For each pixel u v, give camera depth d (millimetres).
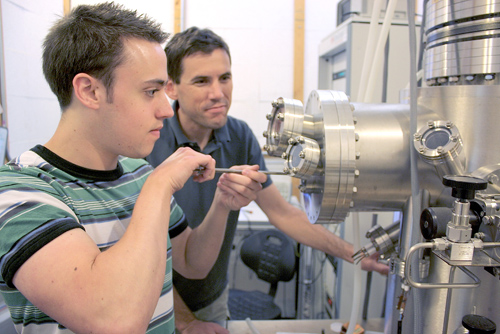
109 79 564
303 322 1119
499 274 551
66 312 470
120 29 564
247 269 2805
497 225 538
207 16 2617
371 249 802
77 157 646
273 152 797
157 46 605
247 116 2752
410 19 637
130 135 602
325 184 663
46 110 2273
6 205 504
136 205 584
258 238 2408
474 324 532
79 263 479
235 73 2695
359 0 1501
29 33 2082
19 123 2018
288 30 2654
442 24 673
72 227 509
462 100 651
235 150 1310
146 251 521
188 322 1077
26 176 583
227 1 2600
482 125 628
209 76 1060
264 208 1294
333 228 2248
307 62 2691
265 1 2609
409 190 709
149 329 707
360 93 948
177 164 645
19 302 591
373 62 916
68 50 565
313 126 740
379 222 1626
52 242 479
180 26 2523
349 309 1771
